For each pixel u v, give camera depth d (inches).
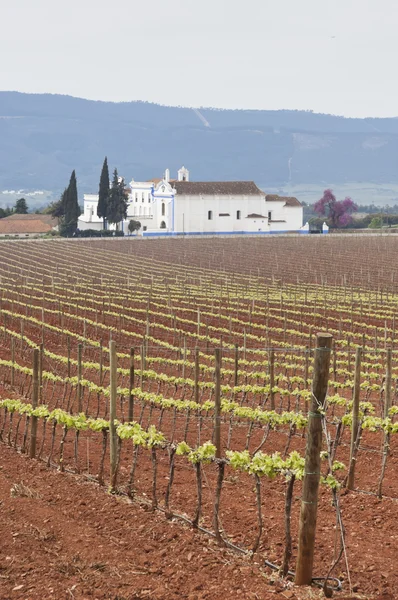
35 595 829.8
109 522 1065.5
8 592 838.5
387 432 1229.1
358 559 913.5
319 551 941.2
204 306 4111.7
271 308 4052.7
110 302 3983.8
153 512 1099.3
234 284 5324.8
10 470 1358.3
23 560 922.1
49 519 1068.5
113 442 1221.1
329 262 7076.8
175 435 1649.9
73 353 2886.3
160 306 3934.5
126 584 855.1
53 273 6156.5
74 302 4215.1
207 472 1344.7
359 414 1326.3
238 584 845.2
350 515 1112.8
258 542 916.0
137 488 1232.8
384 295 4704.7
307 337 3245.6
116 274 6171.3
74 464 1401.3
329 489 1243.2
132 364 1462.8
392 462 1435.8
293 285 5260.8
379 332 3398.1
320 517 1099.3
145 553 946.1
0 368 2480.3
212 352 2839.6
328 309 4023.1
